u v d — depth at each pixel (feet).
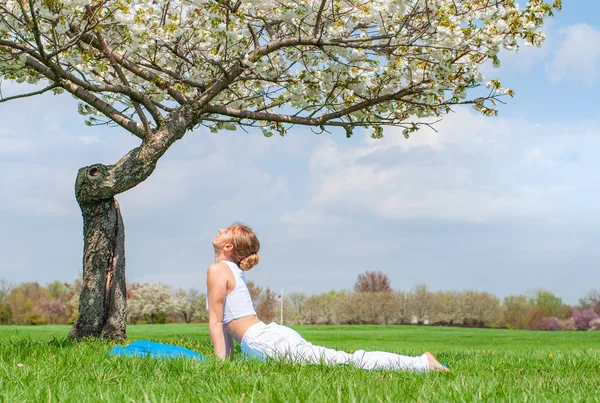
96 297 31.73
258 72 29.09
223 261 15.60
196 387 11.45
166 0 26.91
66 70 27.09
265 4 26.25
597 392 11.46
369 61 28.58
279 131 34.71
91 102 29.48
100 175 31.01
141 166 30.50
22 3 25.04
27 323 158.40
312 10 25.40
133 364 14.69
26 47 25.57
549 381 14.11
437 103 30.58
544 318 152.46
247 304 15.40
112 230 32.48
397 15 26.25
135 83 33.53
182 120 30.76
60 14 24.22
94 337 31.17
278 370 13.41
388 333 90.48
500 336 86.17
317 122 31.78
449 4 26.81
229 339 15.87
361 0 26.43
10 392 10.86
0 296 163.12
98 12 26.94
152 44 27.14
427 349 49.24
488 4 26.40
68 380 12.86
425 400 9.75
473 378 13.43
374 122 31.96
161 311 156.25
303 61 29.60
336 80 29.53
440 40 26.45
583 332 100.89
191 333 68.39
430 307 143.84
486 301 144.25
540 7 25.84
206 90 30.58
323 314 146.51
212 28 25.38
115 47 28.43
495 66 27.04
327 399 9.66
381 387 11.08
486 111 29.78
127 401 9.61
